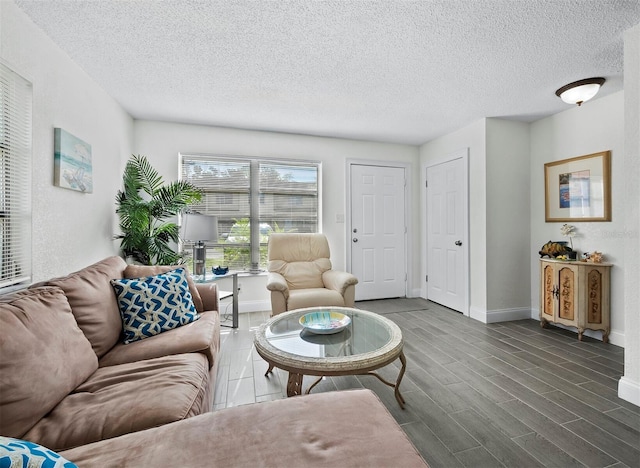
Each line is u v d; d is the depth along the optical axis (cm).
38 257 172
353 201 414
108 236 267
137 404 102
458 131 367
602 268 265
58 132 188
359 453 76
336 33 184
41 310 111
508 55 208
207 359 152
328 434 83
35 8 160
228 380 202
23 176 161
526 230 340
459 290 365
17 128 157
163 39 190
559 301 288
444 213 392
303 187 397
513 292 335
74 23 173
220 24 176
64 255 198
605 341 266
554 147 318
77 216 214
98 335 143
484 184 327
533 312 338
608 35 186
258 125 352
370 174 421
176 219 345
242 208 373
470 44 196
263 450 77
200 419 90
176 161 343
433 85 253
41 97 176
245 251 374
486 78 241
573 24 176
